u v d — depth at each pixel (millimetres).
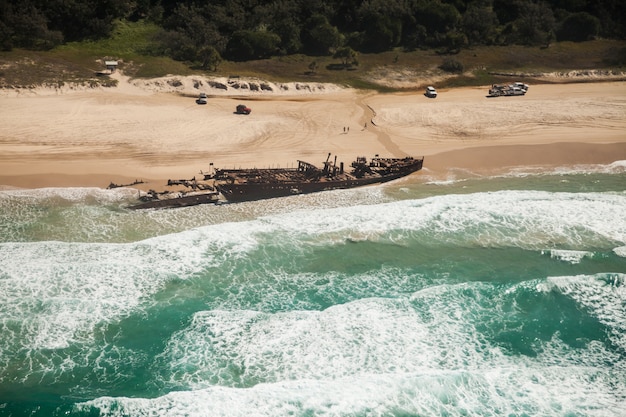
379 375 30625
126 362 31844
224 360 32062
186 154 60438
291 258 41656
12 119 65750
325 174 55125
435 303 36812
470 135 68688
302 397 29031
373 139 66938
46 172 54375
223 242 42969
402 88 87688
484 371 31453
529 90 87125
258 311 36062
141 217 47562
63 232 44562
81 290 36906
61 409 28250
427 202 50281
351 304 36281
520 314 36312
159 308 35969
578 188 55375
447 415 28781
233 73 85625
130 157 58938
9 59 80500
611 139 67438
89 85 76938
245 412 28172
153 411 28062
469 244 44031
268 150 62656
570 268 41406
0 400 29000
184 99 77250
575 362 32781
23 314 34562
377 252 42750
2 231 44250
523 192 53156
